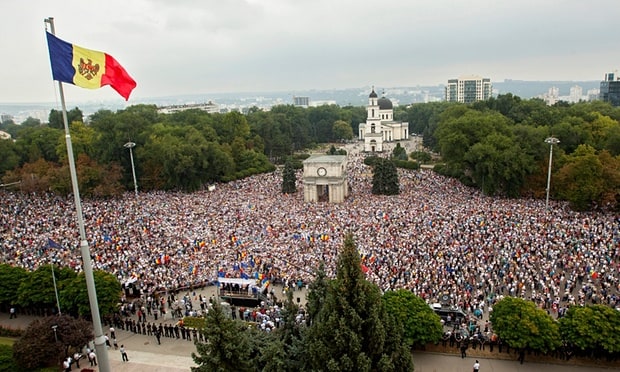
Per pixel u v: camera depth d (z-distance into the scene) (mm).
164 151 131000
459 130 131250
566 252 68812
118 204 109125
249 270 69188
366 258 69125
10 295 60906
